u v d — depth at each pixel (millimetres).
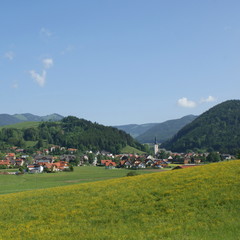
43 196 44812
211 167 47875
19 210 38438
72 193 44125
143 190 39031
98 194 40906
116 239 24891
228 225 24891
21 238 28359
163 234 24828
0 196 51062
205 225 25656
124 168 196500
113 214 31953
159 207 31797
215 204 29875
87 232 27828
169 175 46938
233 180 35812
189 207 30250
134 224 28328
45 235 28344
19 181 115875
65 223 31328
